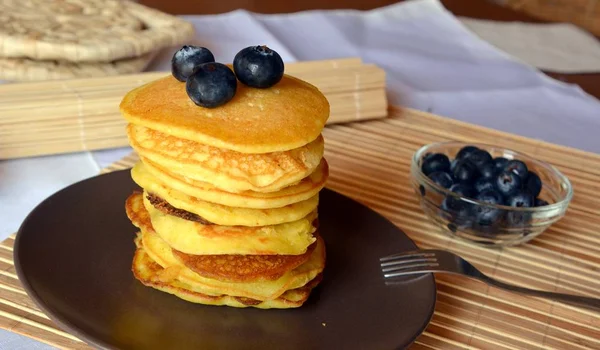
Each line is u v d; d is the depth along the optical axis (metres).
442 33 1.11
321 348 0.55
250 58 0.56
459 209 0.66
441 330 0.59
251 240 0.56
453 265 0.62
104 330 0.53
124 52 0.84
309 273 0.58
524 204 0.66
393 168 0.77
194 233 0.57
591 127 0.89
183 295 0.57
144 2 1.10
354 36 1.06
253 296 0.56
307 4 1.18
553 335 0.60
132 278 0.58
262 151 0.54
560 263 0.68
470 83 0.96
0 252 0.61
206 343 0.54
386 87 0.91
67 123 0.73
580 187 0.77
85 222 0.62
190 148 0.55
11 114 0.71
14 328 0.55
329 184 0.74
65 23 0.88
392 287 0.60
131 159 0.73
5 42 0.80
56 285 0.56
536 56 1.07
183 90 0.57
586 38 1.16
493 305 0.62
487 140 0.83
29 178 0.70
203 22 1.04
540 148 0.83
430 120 0.85
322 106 0.58
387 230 0.65
